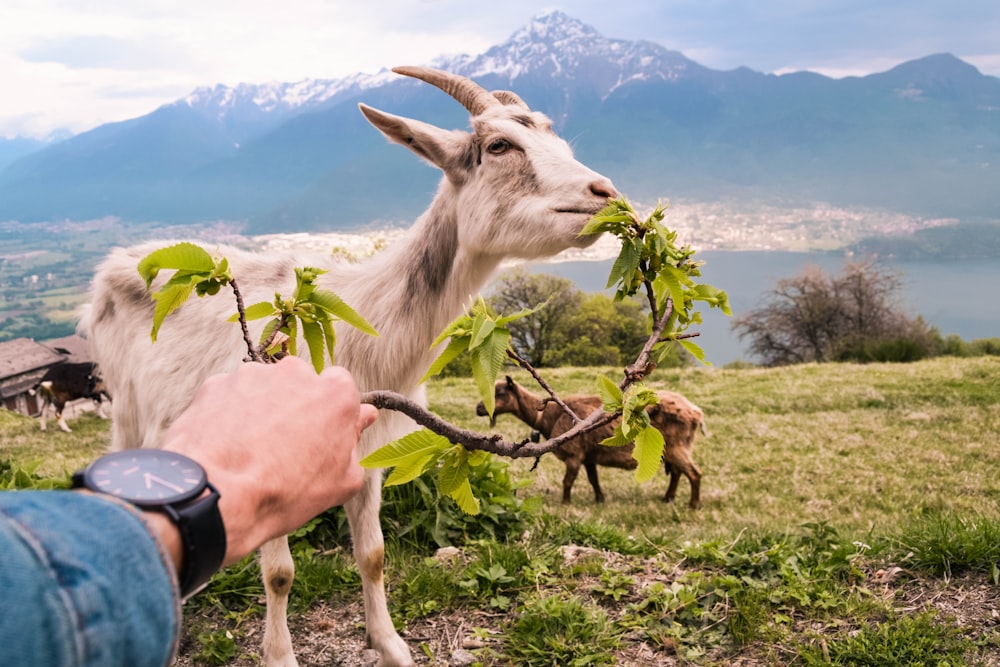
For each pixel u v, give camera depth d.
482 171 3.67
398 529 5.55
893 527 5.91
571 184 3.49
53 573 0.46
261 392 0.80
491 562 4.84
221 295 4.05
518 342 42.47
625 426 1.36
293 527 0.78
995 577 4.18
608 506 11.66
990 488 12.49
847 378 23.44
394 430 3.79
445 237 3.78
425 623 4.40
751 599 4.25
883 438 16.28
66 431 22.67
